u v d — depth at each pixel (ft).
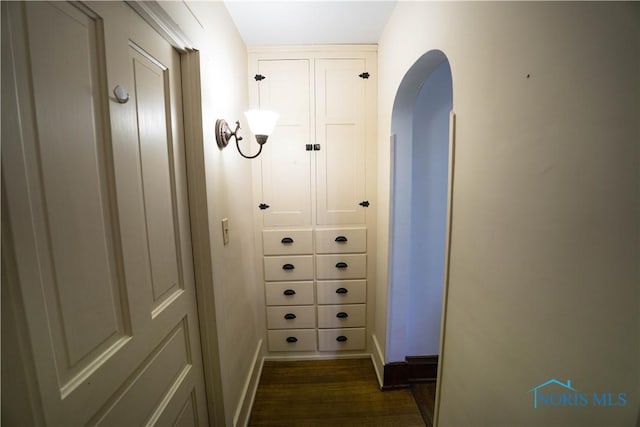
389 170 4.98
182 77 2.98
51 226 1.48
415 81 4.13
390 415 4.90
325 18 4.71
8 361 1.32
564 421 1.49
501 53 1.88
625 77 1.11
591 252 1.30
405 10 3.95
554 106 1.46
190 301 3.13
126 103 2.05
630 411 1.18
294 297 6.17
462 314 2.56
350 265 6.12
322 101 5.71
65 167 1.57
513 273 1.83
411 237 5.53
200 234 3.18
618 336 1.21
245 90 5.33
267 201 5.90
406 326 5.41
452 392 2.79
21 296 1.33
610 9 1.16
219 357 3.43
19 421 1.37
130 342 2.08
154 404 2.44
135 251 2.15
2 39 1.25
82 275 1.68
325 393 5.41
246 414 4.66
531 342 1.69
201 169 3.09
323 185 5.90
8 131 1.28
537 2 1.55
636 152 1.09
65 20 1.56
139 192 2.21
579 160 1.33
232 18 4.48
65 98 1.57
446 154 5.33
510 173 1.83
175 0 2.57
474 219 2.31
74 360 1.62
